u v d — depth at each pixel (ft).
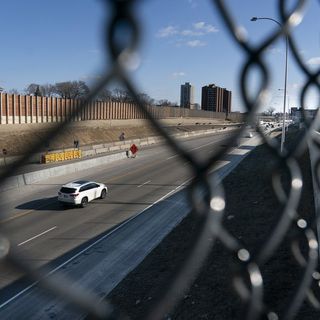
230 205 71.15
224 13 5.57
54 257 53.72
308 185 59.93
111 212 80.33
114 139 182.39
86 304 5.35
